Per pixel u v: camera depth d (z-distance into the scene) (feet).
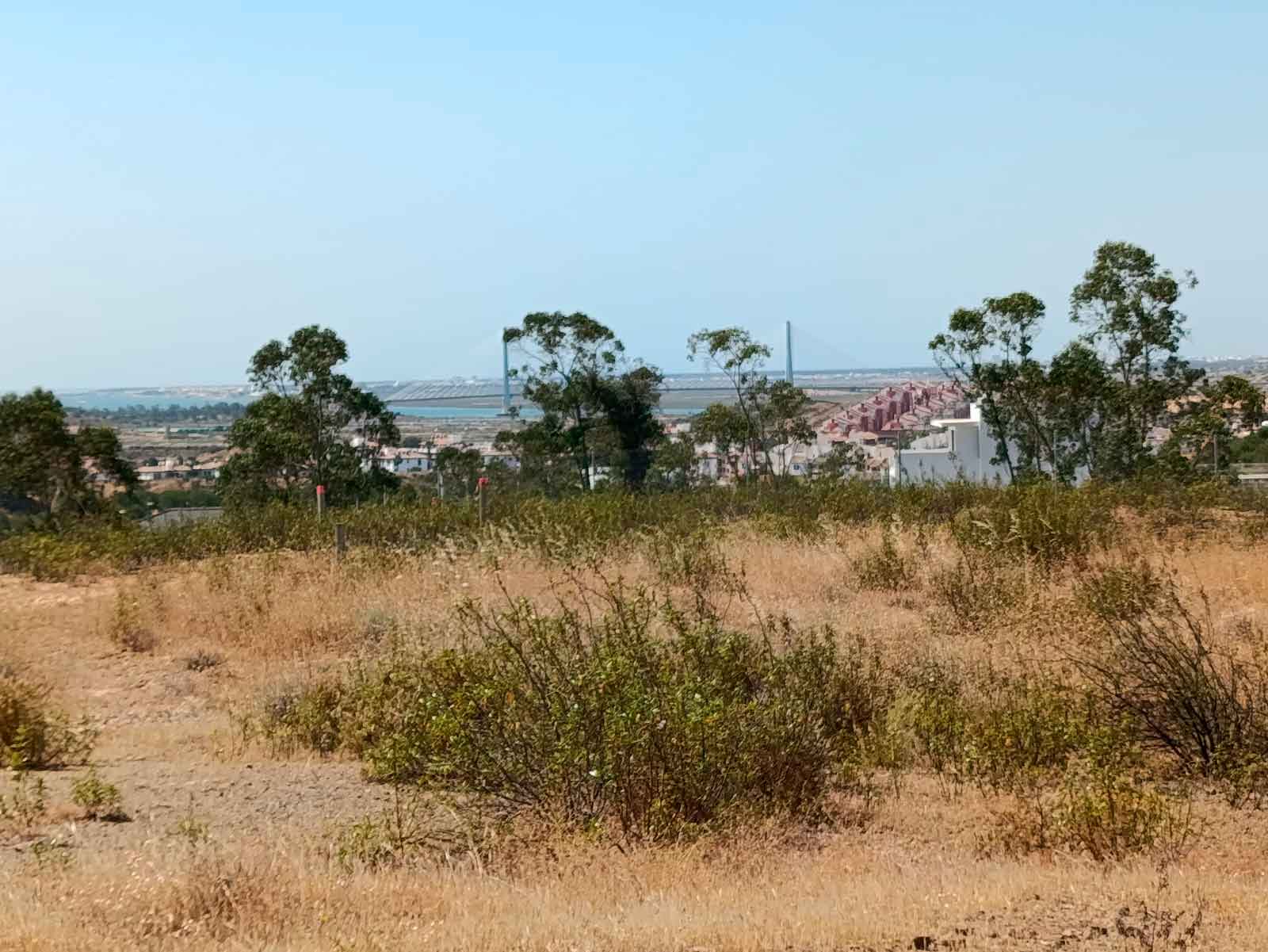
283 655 49.21
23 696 35.47
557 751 25.40
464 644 30.86
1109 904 19.48
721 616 45.24
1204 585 52.65
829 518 72.33
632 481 125.29
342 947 17.53
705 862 23.16
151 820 26.25
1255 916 18.80
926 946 17.52
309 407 117.08
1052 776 28.48
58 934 18.01
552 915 19.21
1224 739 30.37
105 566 71.61
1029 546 59.67
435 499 87.66
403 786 27.71
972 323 105.50
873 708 34.04
